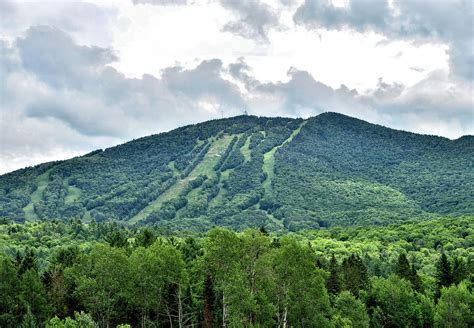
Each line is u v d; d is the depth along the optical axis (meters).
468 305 128.12
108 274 99.50
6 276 97.81
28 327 87.50
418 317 131.00
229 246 98.75
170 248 100.31
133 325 112.06
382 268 197.88
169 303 103.44
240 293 91.25
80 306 109.38
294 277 97.62
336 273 144.38
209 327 99.88
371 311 136.38
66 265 136.50
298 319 103.31
